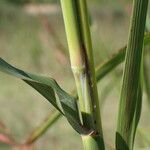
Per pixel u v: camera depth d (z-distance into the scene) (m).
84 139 0.09
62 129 0.34
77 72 0.09
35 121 0.42
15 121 0.40
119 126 0.10
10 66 0.09
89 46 0.09
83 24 0.09
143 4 0.09
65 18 0.09
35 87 0.09
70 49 0.09
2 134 0.12
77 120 0.09
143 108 0.33
